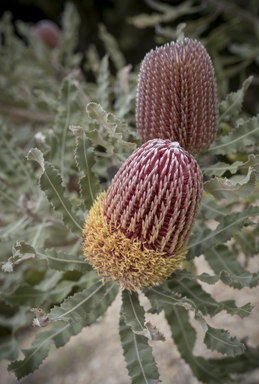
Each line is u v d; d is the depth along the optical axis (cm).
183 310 55
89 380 115
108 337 132
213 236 46
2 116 143
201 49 44
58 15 257
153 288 44
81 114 60
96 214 43
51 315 41
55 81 130
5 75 124
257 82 123
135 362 42
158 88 44
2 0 243
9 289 79
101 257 42
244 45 128
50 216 63
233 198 42
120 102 61
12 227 61
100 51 264
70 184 89
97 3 249
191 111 44
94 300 44
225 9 107
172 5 227
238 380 87
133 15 248
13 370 43
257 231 56
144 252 40
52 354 137
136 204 40
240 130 48
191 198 40
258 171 44
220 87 96
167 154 40
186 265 61
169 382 96
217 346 42
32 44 136
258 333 94
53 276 60
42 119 121
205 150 47
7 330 161
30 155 44
